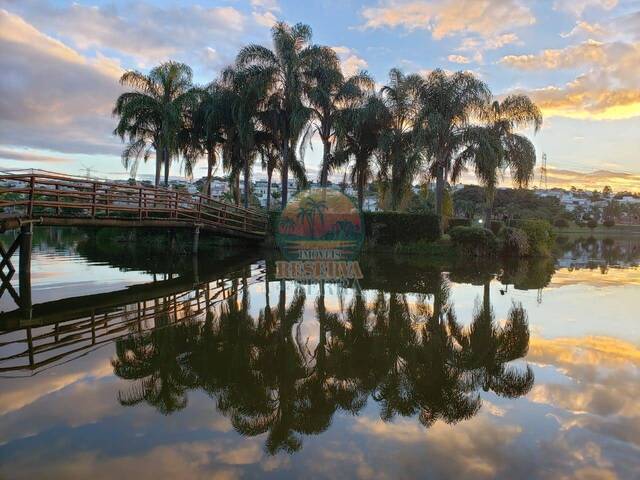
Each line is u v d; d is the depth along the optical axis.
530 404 4.29
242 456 3.27
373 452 3.35
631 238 50.88
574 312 8.52
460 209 53.12
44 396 4.38
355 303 9.25
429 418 3.99
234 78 20.75
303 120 19.64
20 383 4.72
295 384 4.88
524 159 20.16
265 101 21.06
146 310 8.38
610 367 5.39
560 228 58.34
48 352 5.82
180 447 3.40
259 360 5.68
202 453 3.31
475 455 3.30
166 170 22.30
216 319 7.77
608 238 49.56
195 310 8.44
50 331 6.86
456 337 6.81
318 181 22.42
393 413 4.12
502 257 19.83
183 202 17.41
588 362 5.60
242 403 4.33
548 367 5.42
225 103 21.95
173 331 6.95
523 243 19.73
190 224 17.28
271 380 4.99
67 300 9.15
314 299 9.62
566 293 10.62
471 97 19.52
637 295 10.38
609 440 3.53
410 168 19.36
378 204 26.69
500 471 3.07
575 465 3.15
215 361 5.61
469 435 3.63
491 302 9.47
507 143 20.34
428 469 3.09
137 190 16.16
